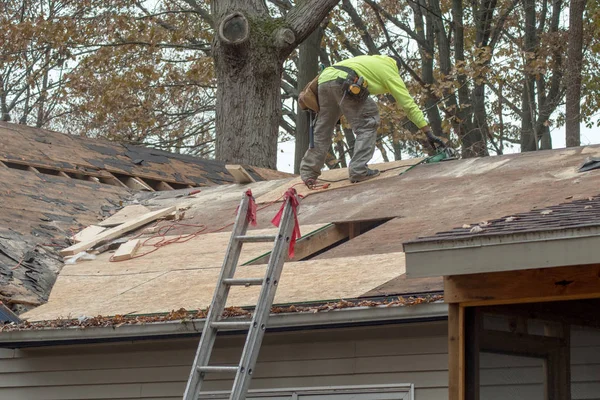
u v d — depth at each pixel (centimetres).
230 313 963
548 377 729
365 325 928
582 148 1416
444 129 3416
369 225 1368
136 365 1104
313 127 1470
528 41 3556
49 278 1259
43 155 1762
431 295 872
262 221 1383
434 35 4131
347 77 1370
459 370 719
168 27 3588
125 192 1772
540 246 650
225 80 2397
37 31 3231
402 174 1480
